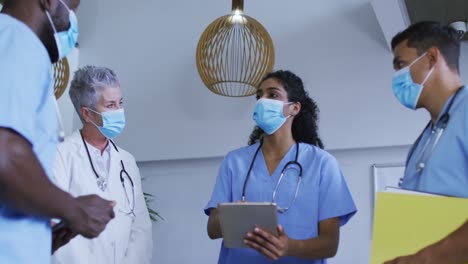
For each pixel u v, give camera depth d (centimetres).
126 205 256
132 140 403
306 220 209
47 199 112
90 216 120
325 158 220
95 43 432
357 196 346
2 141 108
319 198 212
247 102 382
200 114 392
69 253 229
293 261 204
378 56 357
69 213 116
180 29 414
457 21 317
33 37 123
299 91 233
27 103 115
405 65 175
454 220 143
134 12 430
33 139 116
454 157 157
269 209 174
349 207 211
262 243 182
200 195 386
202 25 410
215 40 360
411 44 175
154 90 408
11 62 115
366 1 371
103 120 253
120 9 434
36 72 120
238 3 338
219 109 388
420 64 171
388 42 351
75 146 253
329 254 202
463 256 141
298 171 217
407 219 148
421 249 143
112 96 254
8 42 118
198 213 384
